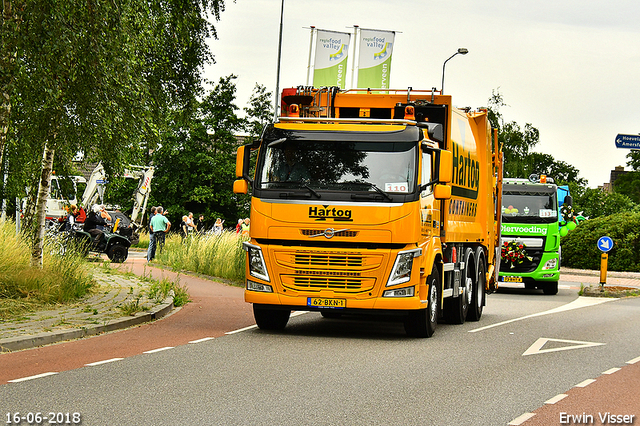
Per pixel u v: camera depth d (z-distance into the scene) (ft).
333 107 44.52
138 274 73.05
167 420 20.45
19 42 36.22
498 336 40.75
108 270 71.46
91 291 52.37
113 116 41.22
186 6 63.21
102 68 39.47
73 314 41.42
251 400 23.06
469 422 20.98
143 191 135.23
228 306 52.70
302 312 53.88
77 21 38.17
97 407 21.81
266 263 38.04
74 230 86.58
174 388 24.64
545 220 77.30
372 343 37.04
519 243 76.89
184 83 69.21
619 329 44.65
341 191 37.42
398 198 37.19
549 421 21.26
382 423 20.65
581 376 28.48
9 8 37.55
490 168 55.36
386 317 51.37
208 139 198.90
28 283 44.75
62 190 56.24
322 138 38.27
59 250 53.42
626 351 35.42
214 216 197.98
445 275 43.70
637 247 116.98
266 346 34.78
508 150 218.38
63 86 40.04
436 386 26.03
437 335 41.11
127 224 123.75
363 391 24.84
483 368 29.99
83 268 54.03
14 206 88.28
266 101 204.54
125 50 42.42
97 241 88.38
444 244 42.65
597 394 25.16
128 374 26.99
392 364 30.50
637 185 277.85
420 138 38.01
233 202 201.98
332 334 40.47
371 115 44.34
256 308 39.01
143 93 44.70
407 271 37.17
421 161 38.04
